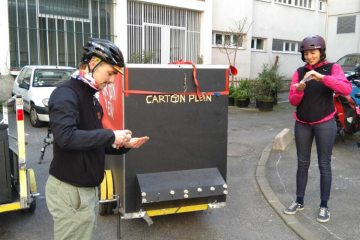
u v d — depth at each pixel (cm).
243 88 1331
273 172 533
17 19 1125
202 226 370
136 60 1278
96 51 200
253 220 385
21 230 362
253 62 1852
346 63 1446
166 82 314
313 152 633
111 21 1292
